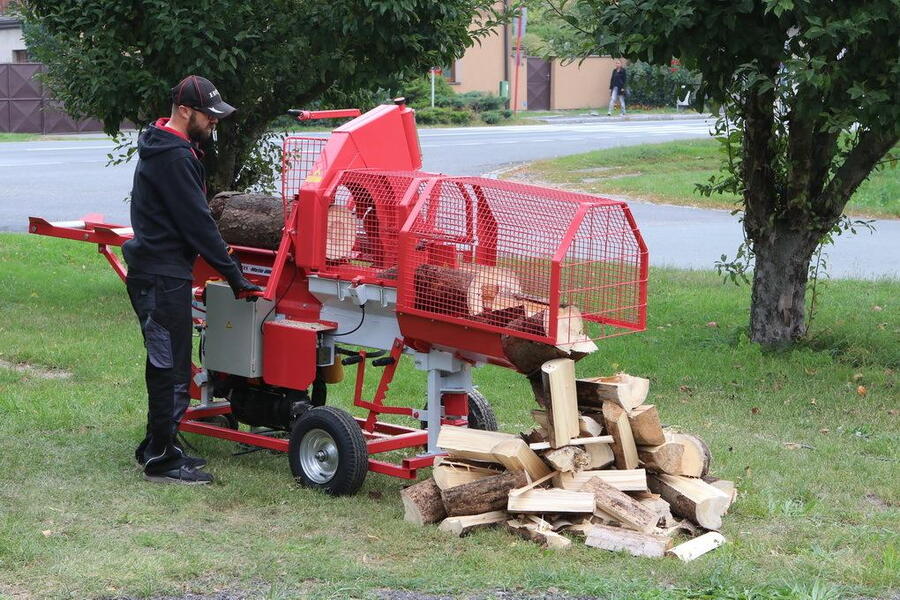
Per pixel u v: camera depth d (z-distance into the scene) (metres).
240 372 7.48
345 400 9.59
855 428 9.03
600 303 6.52
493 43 50.81
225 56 11.62
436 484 6.55
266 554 5.81
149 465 7.19
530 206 6.50
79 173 26.50
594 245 6.47
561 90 53.31
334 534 6.29
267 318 7.45
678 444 6.63
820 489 7.43
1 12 43.09
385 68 12.47
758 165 11.30
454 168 27.81
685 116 49.50
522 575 5.58
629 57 10.14
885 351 11.51
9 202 21.55
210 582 5.43
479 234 6.68
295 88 12.86
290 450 7.20
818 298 14.02
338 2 11.65
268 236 7.48
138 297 7.04
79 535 6.05
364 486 7.26
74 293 14.40
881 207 23.47
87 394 9.45
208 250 6.93
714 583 5.50
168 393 7.08
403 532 6.30
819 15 9.43
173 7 11.52
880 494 7.33
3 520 6.21
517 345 6.33
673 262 17.31
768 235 11.59
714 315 13.48
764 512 6.83
